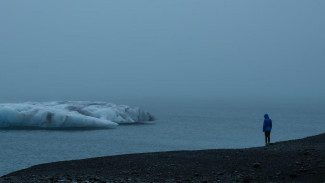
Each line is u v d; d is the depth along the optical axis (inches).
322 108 5989.2
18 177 561.3
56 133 2006.6
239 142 1775.3
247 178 500.7
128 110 2736.2
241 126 2689.5
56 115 2193.7
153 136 1973.4
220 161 625.3
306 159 578.6
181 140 1828.2
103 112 2491.4
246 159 621.6
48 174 583.2
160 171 574.9
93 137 1881.2
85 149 1505.9
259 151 687.1
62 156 1342.3
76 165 665.6
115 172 580.4
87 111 2465.6
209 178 514.6
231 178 507.2
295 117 3823.8
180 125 2674.7
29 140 1758.1
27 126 2220.7
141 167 610.9
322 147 683.4
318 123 3048.7
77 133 2022.6
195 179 512.1
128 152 1429.6
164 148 1545.3
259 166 562.6
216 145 1659.7
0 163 1200.8
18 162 1224.2
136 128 2345.0
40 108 2263.8
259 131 2327.8
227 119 3412.9
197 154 705.6
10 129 2143.2
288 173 509.4
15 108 2240.4
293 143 775.1
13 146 1579.7
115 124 2301.9
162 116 3730.3
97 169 612.7
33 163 1205.7
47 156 1339.8
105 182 496.7
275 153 651.5
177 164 620.7
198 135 2065.7
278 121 3260.3
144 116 2881.4
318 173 492.4
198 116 3796.8
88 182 496.4
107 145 1617.9
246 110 5187.0
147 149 1510.8
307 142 778.8
